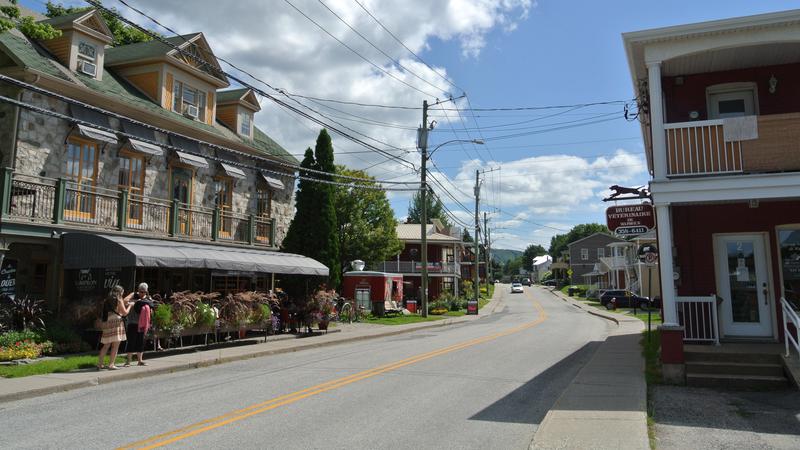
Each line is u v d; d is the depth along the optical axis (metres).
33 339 14.03
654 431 7.30
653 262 15.85
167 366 12.78
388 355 15.56
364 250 39.22
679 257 13.53
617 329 24.53
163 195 19.94
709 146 11.53
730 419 7.93
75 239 15.37
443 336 22.31
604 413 7.96
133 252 14.57
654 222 13.67
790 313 10.34
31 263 17.25
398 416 8.06
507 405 8.85
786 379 10.03
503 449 6.48
